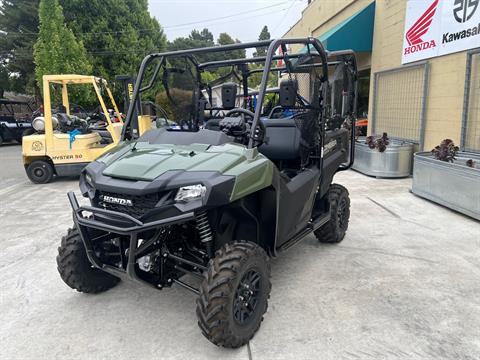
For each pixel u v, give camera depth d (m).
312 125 3.51
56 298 3.11
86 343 2.52
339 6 11.02
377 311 2.82
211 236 2.53
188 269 2.74
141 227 2.24
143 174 2.37
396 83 8.19
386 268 3.55
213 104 3.76
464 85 6.07
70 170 7.87
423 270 3.49
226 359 2.34
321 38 10.29
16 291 3.24
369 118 9.38
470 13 5.91
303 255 3.88
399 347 2.41
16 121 16.30
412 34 7.39
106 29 21.27
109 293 3.18
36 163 7.90
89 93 13.07
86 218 2.52
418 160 5.95
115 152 2.88
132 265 2.32
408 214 5.14
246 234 2.88
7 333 2.65
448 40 6.43
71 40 17.27
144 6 23.75
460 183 4.99
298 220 3.27
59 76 7.67
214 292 2.26
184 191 2.23
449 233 4.43
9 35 22.86
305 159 3.58
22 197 6.80
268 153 3.65
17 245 4.33
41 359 2.37
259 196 2.72
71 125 8.19
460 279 3.31
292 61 3.19
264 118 3.97
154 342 2.52
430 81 7.02
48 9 16.77
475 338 2.49
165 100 3.43
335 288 3.18
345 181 7.21
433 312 2.80
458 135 6.31
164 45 24.56
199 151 2.60
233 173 2.30
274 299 3.02
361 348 2.41
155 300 3.05
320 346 2.44
